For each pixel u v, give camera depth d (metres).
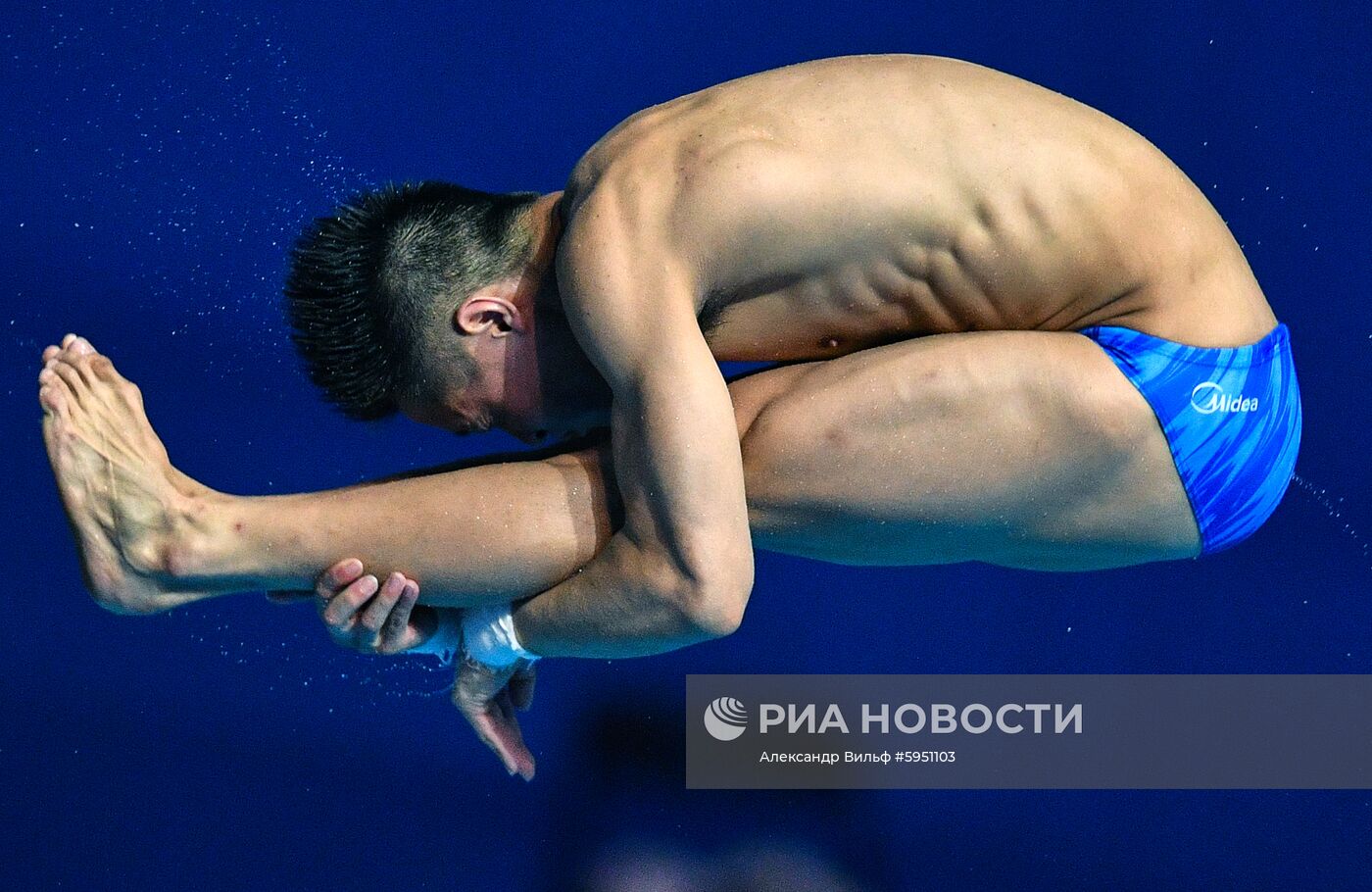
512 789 12.12
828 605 12.92
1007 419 7.70
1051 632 12.86
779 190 7.35
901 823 12.13
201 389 12.91
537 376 8.22
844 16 14.73
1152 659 12.72
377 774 12.05
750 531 7.98
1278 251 13.77
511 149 13.94
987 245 7.67
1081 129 7.89
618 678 12.50
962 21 14.69
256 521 8.06
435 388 8.27
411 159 13.82
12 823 11.60
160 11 14.17
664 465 7.16
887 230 7.57
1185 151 14.11
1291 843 12.05
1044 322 8.01
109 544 8.20
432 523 7.86
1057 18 14.69
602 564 7.68
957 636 12.81
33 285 13.08
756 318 7.82
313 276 8.18
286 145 13.76
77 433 8.07
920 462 7.73
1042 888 11.90
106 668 12.12
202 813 11.79
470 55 14.39
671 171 7.41
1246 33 14.60
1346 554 13.10
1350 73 14.44
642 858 11.91
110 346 12.96
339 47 14.26
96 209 13.34
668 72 14.46
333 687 12.25
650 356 7.19
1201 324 7.89
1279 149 14.12
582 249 7.34
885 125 7.62
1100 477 7.87
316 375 8.30
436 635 8.52
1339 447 13.32
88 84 13.83
